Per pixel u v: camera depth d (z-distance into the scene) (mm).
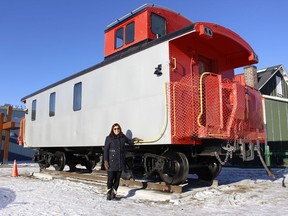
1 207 5480
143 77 7086
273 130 15000
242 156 6883
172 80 6523
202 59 7617
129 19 8789
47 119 11219
